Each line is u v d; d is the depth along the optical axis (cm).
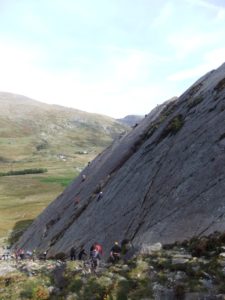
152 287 2155
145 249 2769
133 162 5206
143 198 4009
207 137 3809
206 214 2852
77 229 5047
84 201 5834
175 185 3603
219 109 4081
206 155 3559
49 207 7831
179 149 4153
